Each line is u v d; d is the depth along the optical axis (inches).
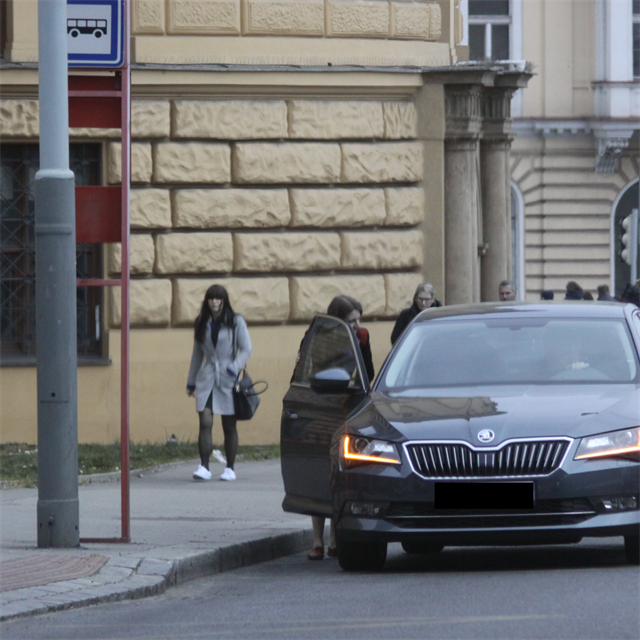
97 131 1776.6
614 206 3988.7
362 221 1907.0
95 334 1817.2
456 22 2292.1
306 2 1865.2
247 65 1830.7
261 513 1266.0
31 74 1752.0
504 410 911.0
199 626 742.5
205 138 1822.1
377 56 1913.1
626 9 3944.4
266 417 1877.5
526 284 3988.7
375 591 841.5
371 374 1286.9
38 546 1000.2
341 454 922.7
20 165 1787.6
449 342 1047.0
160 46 1798.7
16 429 1771.7
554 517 871.1
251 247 1845.5
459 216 2001.7
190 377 1568.7
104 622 764.0
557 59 3993.6
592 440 880.3
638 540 907.4
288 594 854.5
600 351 1015.0
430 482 880.3
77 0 1022.4
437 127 1963.6
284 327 1881.2
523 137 3978.8
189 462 1697.8
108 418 1802.4
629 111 3929.6
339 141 1897.1
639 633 671.1
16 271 1787.6
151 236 1802.4
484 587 832.3
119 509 1280.8
